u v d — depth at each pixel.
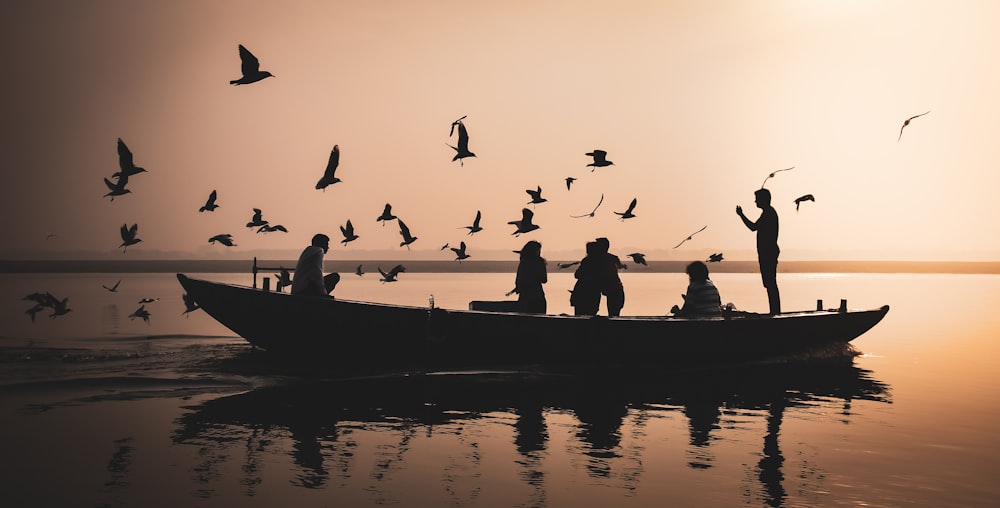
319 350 11.90
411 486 6.59
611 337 12.20
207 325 17.91
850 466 7.27
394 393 10.59
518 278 13.68
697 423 8.95
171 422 8.70
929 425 8.93
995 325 21.39
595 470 7.09
